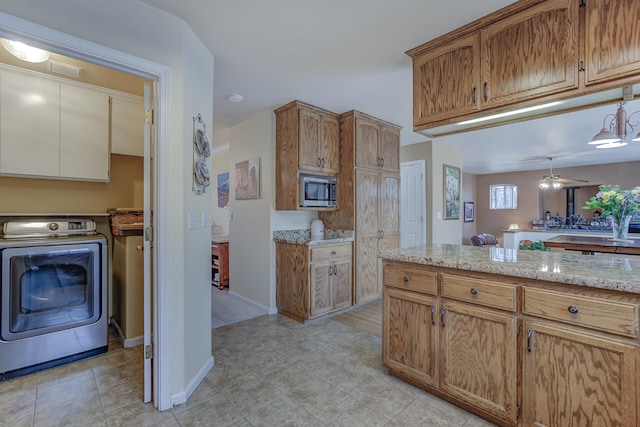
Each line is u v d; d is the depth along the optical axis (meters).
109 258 3.11
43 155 2.45
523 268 1.55
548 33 1.67
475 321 1.71
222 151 5.83
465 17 1.91
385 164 3.96
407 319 2.03
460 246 2.46
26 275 2.22
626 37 1.45
